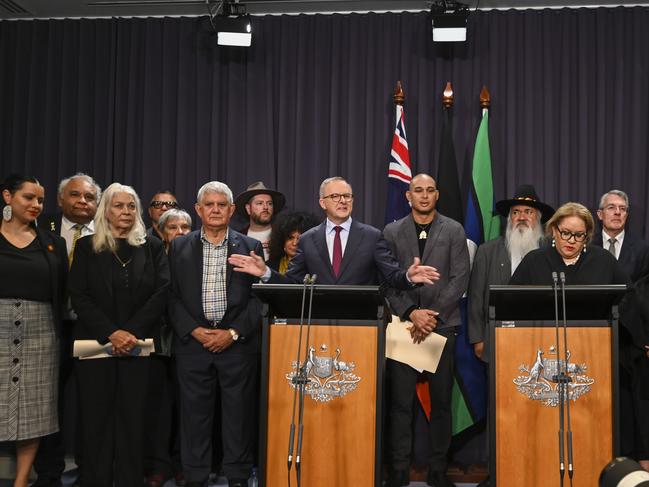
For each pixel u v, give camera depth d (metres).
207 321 3.83
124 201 3.78
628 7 5.18
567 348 2.89
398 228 4.33
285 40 5.38
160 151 5.45
